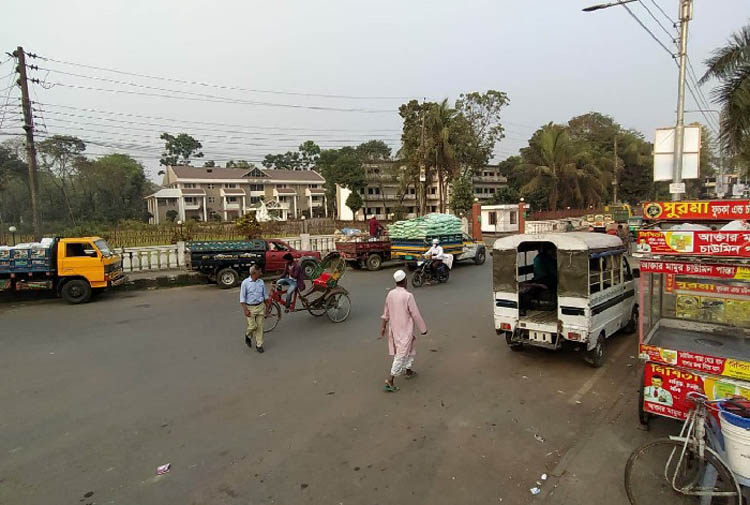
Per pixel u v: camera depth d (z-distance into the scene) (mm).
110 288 14375
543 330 6770
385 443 4582
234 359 7391
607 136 53250
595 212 42438
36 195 16578
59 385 6375
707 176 49062
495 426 4902
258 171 62344
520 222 32219
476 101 40531
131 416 5340
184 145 79438
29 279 12180
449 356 7312
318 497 3723
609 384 6031
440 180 33781
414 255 16844
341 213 58688
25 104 16234
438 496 3697
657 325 5391
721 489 3131
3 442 4773
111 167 50469
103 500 3754
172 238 22812
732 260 3805
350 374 6598
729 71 11836
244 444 4629
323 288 9891
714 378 3838
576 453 4293
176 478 4047
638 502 3459
